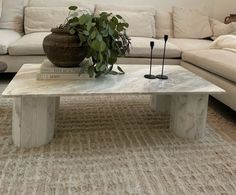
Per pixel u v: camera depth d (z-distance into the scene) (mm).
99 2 3738
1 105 2250
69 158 1564
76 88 1630
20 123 1615
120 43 1830
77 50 1745
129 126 2000
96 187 1335
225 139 1874
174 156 1636
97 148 1685
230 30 3545
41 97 1551
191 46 3143
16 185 1319
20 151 1608
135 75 1957
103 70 1793
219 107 2486
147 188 1345
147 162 1562
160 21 3662
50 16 3270
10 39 2861
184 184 1390
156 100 2270
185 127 1844
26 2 3516
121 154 1631
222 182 1422
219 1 4020
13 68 2770
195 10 3783
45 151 1622
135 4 3822
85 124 1998
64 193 1282
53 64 1830
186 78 1942
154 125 2035
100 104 2402
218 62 2289
